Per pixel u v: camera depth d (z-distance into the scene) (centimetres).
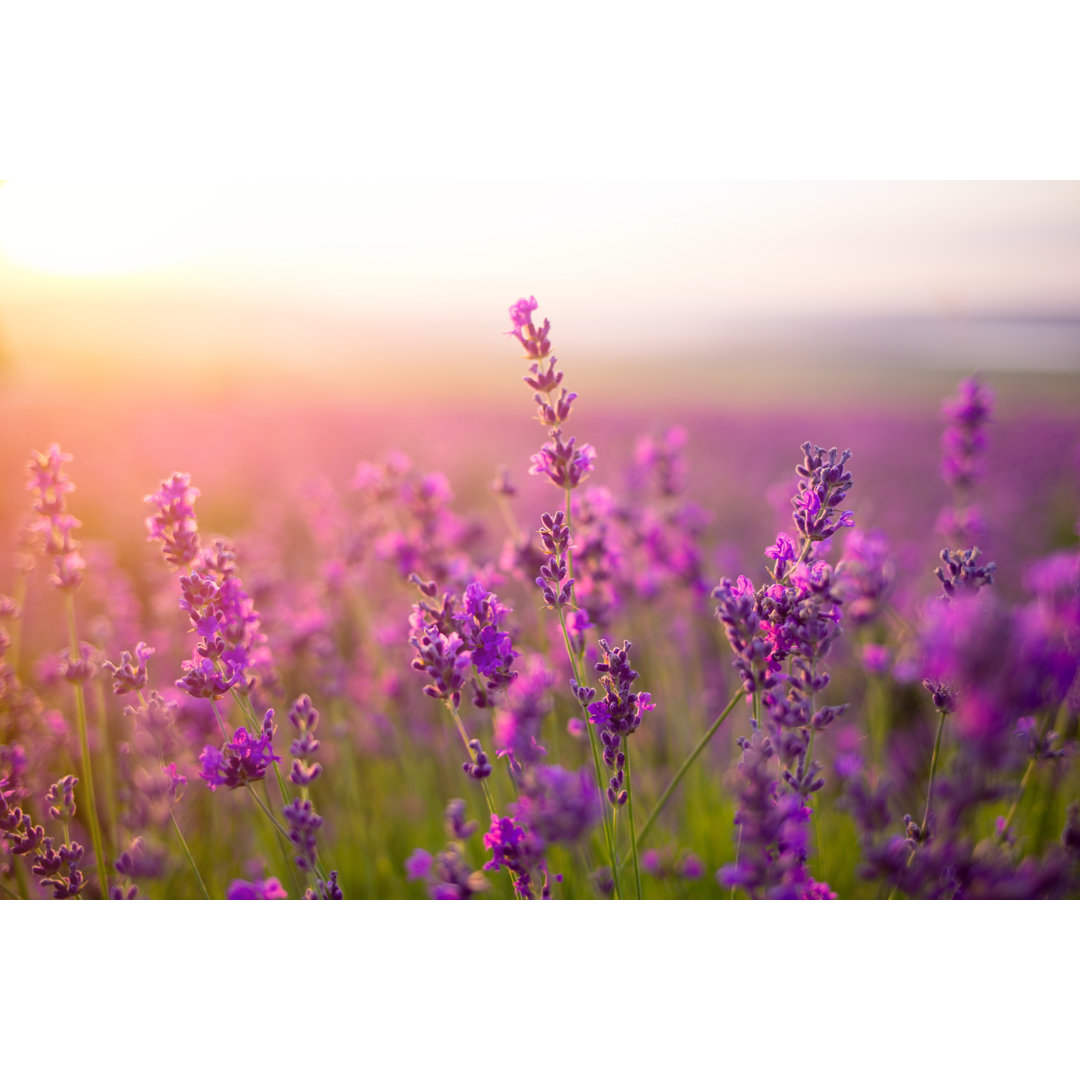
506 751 38
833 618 38
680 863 48
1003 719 31
